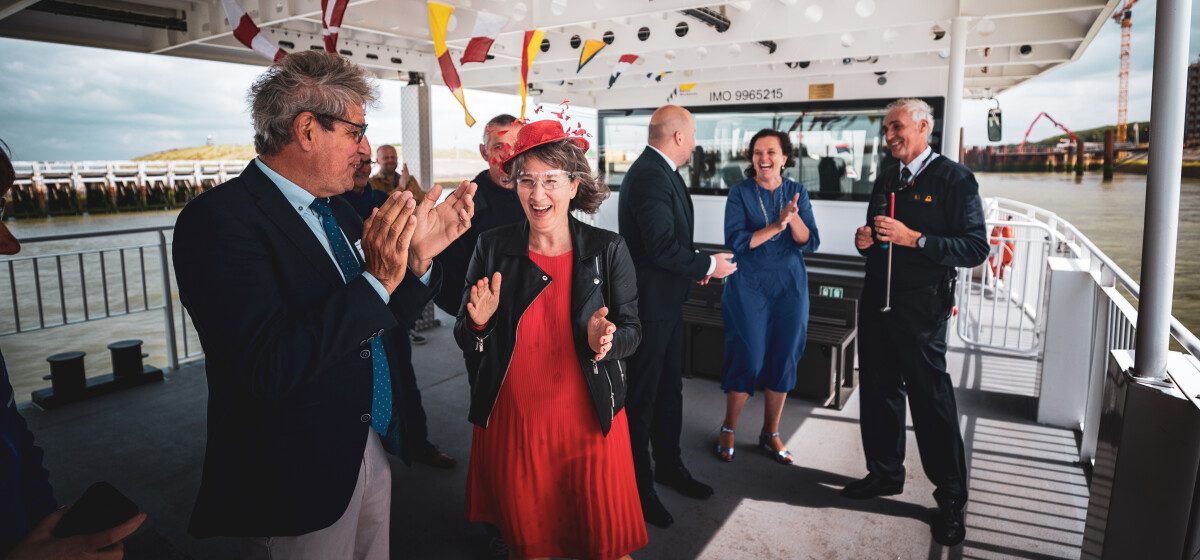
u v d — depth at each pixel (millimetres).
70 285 16250
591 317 2172
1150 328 2051
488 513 2369
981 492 3477
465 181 1634
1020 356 5852
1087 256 4555
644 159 3158
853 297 4996
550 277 2240
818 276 5305
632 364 3117
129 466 3803
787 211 3436
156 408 4668
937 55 6051
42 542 958
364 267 1538
